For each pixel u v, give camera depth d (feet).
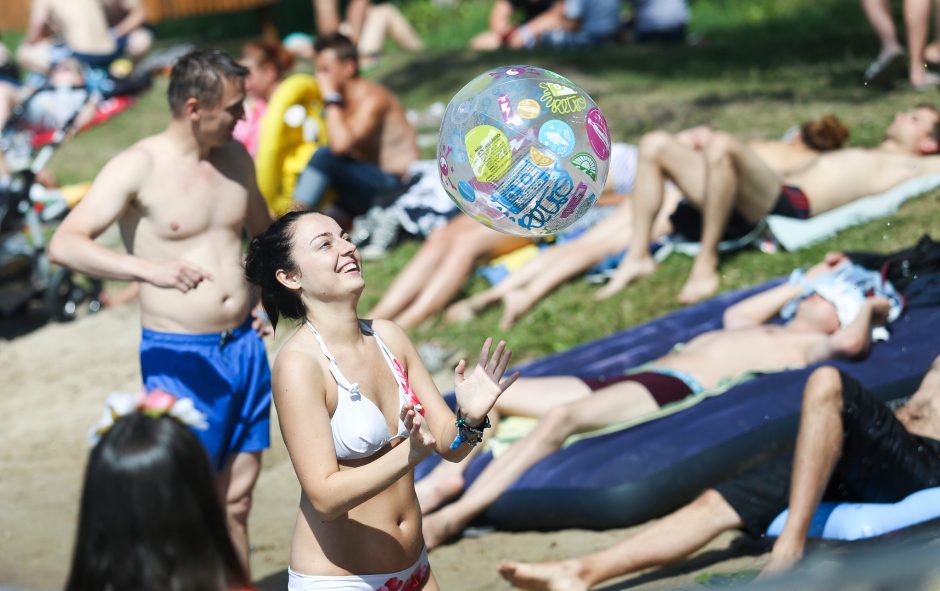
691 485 44.06
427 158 87.20
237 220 41.52
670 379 48.55
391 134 77.25
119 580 21.40
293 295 30.01
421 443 26.86
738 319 53.01
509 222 30.09
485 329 63.52
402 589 30.22
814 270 53.06
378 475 27.55
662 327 56.34
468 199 30.14
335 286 29.40
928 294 51.93
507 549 44.14
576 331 61.00
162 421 22.29
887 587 34.12
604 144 30.19
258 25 158.51
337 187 75.87
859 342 48.01
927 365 47.67
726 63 101.40
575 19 118.42
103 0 114.11
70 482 54.70
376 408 29.60
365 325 31.04
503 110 29.45
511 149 29.30
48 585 43.70
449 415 30.68
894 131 64.85
